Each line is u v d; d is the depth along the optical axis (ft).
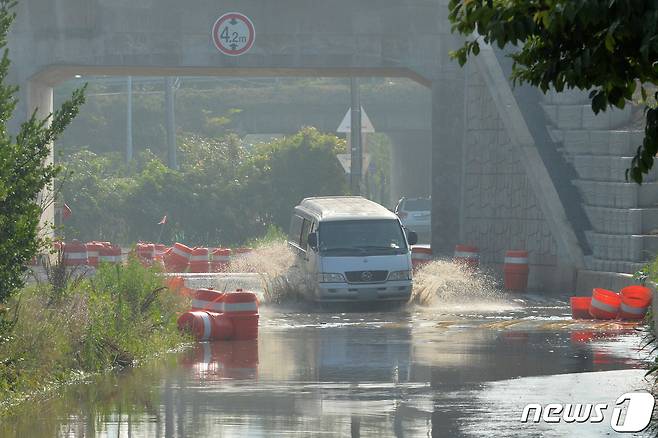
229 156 530.68
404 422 104.68
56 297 159.12
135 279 185.06
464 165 314.35
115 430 101.86
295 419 106.63
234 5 317.63
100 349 148.56
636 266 244.42
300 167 506.89
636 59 86.22
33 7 313.53
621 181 260.83
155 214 499.92
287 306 243.40
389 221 243.19
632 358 151.02
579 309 210.59
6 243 131.95
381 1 320.91
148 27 315.58
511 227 293.84
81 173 508.53
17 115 313.32
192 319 179.83
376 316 222.69
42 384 131.85
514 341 173.37
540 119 293.64
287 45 319.06
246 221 500.74
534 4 86.69
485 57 305.12
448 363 147.74
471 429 101.09
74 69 321.73
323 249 239.30
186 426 103.35
